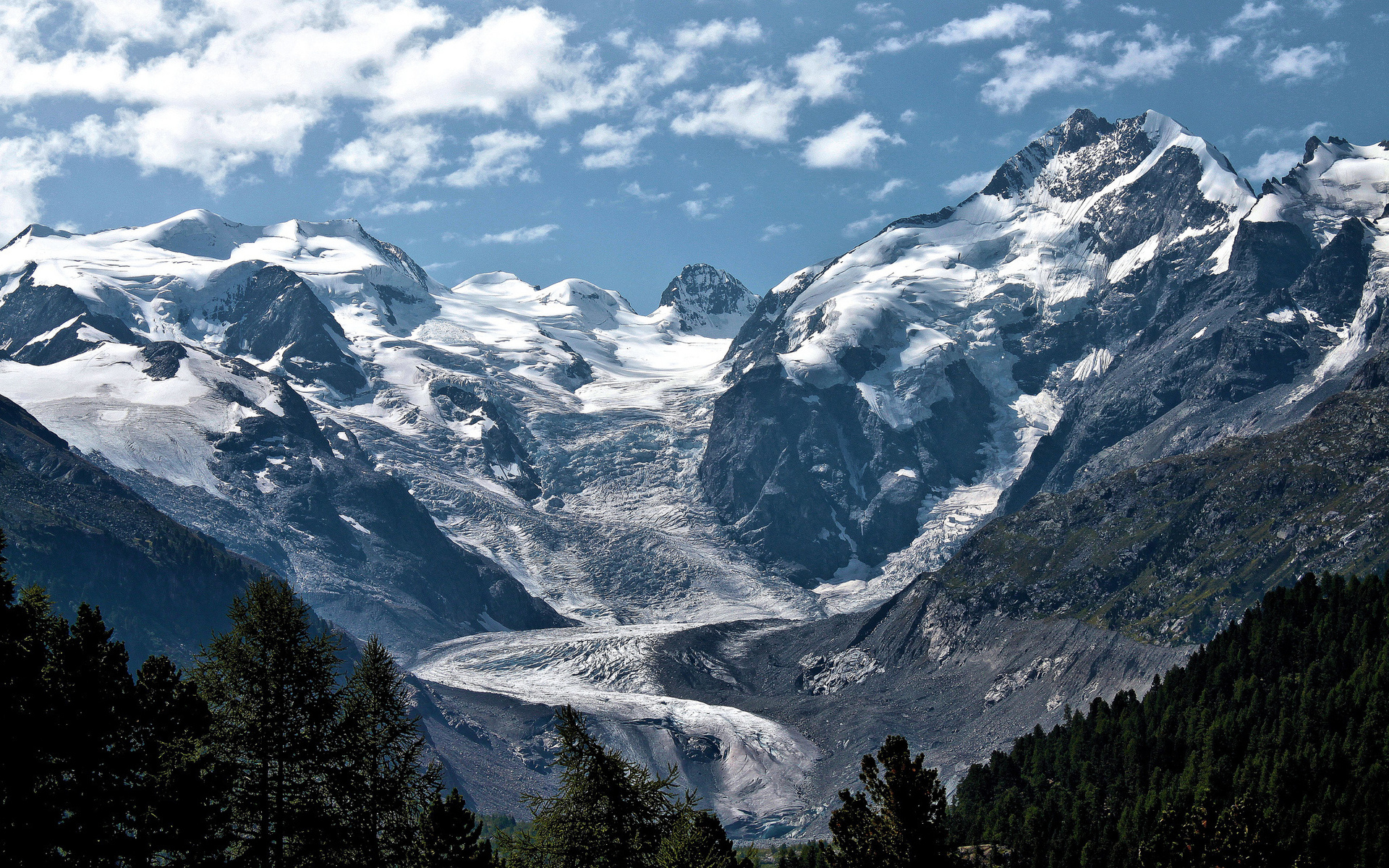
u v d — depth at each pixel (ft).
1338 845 388.57
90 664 172.24
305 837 186.91
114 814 170.60
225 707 188.24
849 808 231.09
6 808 160.35
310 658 190.80
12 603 174.60
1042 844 438.40
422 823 200.44
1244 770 444.14
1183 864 266.57
